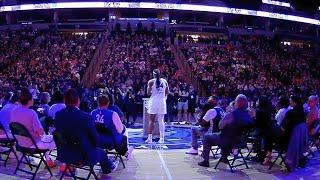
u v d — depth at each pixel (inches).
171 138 392.5
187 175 239.5
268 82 868.0
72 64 899.4
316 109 294.4
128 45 1037.2
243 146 253.8
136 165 265.4
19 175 231.0
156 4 1422.2
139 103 621.0
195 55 1011.9
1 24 1536.7
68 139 192.7
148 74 772.6
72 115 192.9
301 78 999.0
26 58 992.9
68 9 1466.5
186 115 578.9
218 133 262.8
